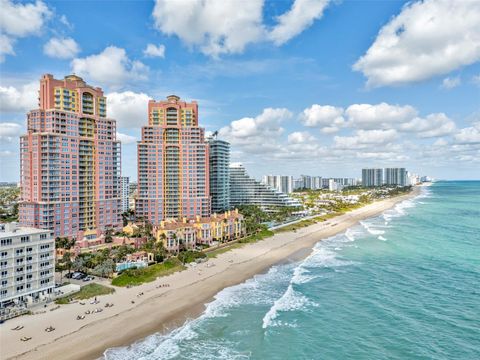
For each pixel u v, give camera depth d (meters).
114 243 148.38
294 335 69.31
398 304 83.62
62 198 149.38
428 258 127.44
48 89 151.38
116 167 174.25
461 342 64.88
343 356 61.38
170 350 63.47
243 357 61.41
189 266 120.25
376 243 158.75
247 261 128.25
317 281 102.75
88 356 60.72
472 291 91.25
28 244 85.00
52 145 146.38
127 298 89.00
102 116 169.88
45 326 71.94
